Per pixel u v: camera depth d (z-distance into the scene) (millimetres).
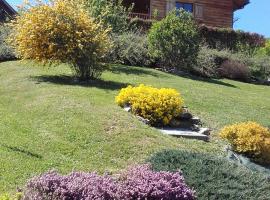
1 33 23250
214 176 8562
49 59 17797
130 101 13859
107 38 18047
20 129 11734
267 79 26953
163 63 23578
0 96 15859
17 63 20750
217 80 24062
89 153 10828
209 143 13180
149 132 12297
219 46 30125
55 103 13633
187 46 23234
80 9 17781
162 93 13992
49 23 17328
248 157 12594
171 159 8938
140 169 7953
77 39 17156
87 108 13211
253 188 8508
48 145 10828
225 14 36938
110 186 7234
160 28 23344
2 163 9305
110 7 23172
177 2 35844
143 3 36031
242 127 12961
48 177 7215
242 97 19094
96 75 17828
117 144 11352
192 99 16812
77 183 7098
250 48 30531
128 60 22875
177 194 7473
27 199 7031
